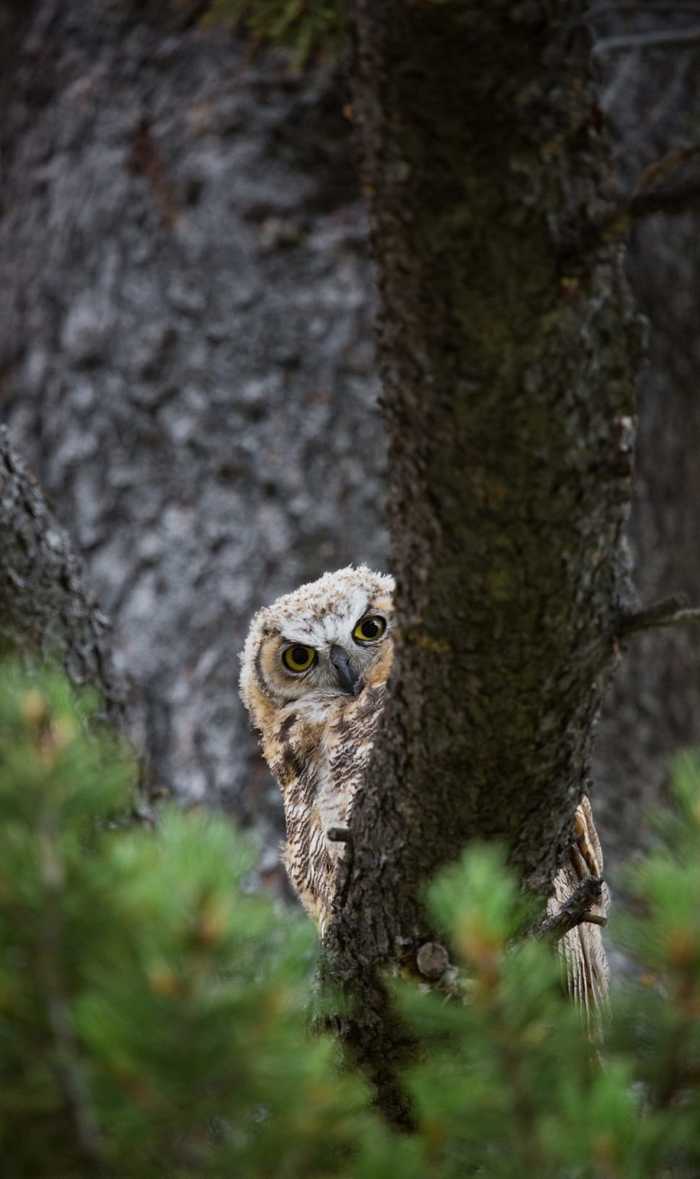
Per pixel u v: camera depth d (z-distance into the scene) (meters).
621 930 6.17
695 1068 6.29
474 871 6.24
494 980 6.18
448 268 7.13
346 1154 7.05
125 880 6.12
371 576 8.04
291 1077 6.00
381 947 7.59
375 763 7.57
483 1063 6.28
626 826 8.18
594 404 7.45
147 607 8.20
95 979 5.85
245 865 6.25
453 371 7.34
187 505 8.23
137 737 7.79
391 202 7.14
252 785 8.15
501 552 7.47
